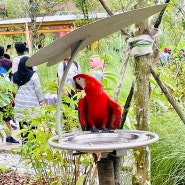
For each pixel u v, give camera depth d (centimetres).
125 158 534
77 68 757
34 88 762
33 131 460
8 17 2391
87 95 303
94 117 306
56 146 259
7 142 856
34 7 1727
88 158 461
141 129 345
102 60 537
